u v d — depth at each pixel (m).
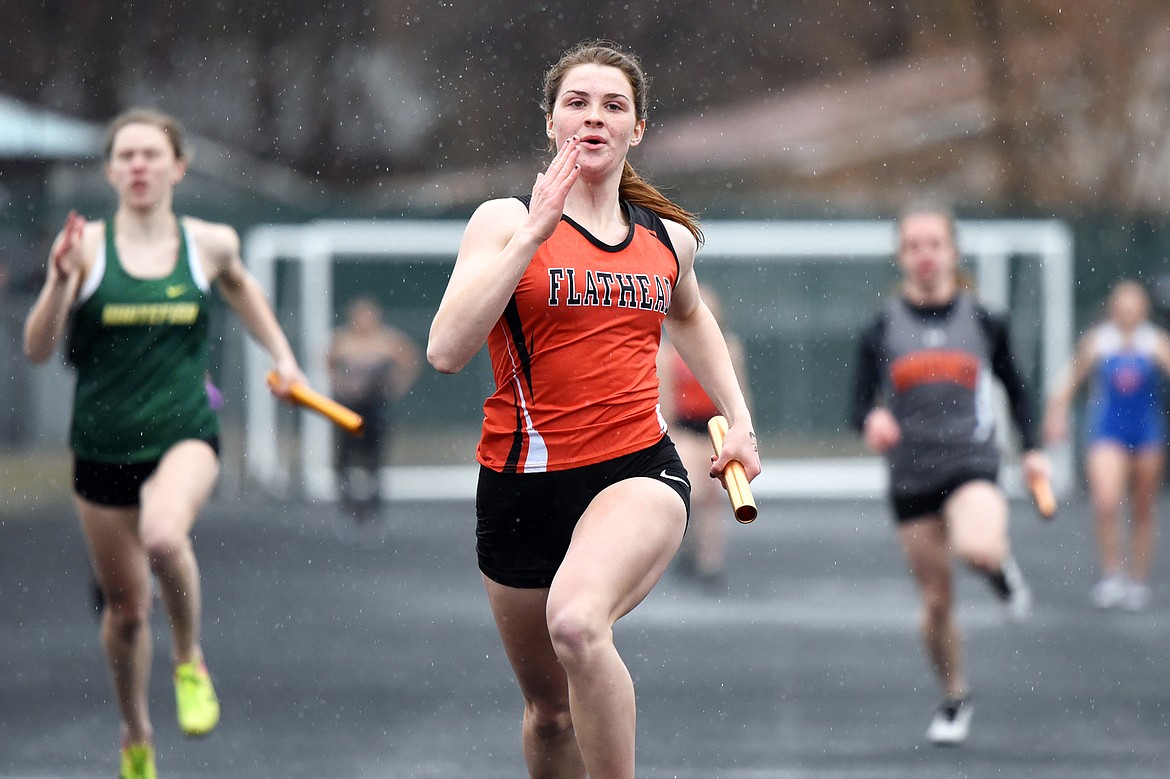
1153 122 90.69
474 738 21.89
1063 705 24.55
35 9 91.81
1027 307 70.31
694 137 108.06
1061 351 69.12
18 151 67.12
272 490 66.75
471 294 12.81
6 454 67.62
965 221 75.19
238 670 27.55
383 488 58.84
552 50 102.50
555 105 14.10
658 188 15.37
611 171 13.81
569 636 12.34
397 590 38.97
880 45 109.94
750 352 69.25
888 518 59.59
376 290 70.88
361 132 102.00
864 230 69.38
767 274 69.38
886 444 22.25
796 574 42.72
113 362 18.56
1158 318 68.75
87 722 23.03
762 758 20.67
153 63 96.81
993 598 38.00
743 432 14.53
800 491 68.19
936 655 22.03
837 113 109.25
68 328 18.91
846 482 68.06
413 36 101.44
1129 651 29.98
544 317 13.41
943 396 22.50
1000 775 19.67
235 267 19.75
